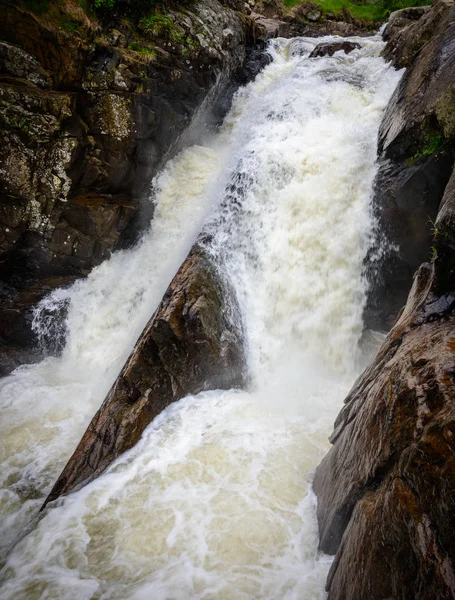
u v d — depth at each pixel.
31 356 7.81
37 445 5.72
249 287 7.27
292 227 7.31
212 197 8.57
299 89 9.90
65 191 7.95
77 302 8.21
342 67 10.39
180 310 5.95
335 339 6.95
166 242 8.70
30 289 8.17
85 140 8.01
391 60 9.57
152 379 5.59
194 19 9.75
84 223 8.20
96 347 7.83
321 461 4.43
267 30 15.06
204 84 9.72
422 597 1.90
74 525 4.11
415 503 2.12
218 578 3.46
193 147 10.17
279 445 4.99
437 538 1.90
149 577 3.54
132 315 8.00
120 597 3.36
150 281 8.23
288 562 3.54
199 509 4.15
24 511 4.76
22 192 7.59
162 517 4.11
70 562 3.73
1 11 7.01
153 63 8.49
